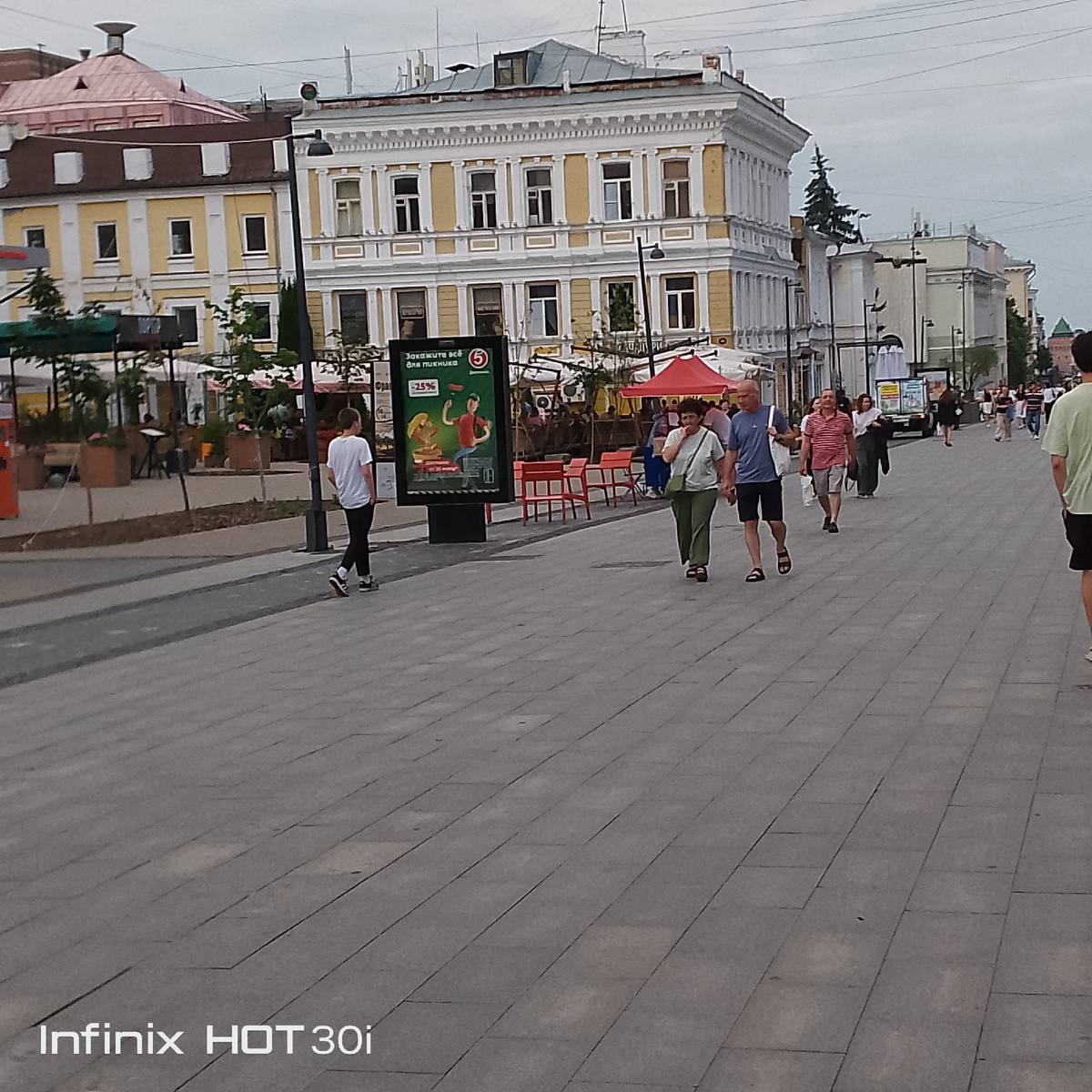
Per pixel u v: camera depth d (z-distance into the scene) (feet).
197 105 253.65
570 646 44.04
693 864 22.89
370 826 25.96
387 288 205.26
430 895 22.04
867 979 17.98
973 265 439.22
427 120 201.87
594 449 159.43
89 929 21.33
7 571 71.97
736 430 56.85
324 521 76.89
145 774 30.96
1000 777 27.12
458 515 78.84
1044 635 41.96
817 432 74.33
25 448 126.21
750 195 213.46
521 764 29.89
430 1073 15.99
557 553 71.82
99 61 263.90
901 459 155.94
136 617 55.62
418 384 77.77
